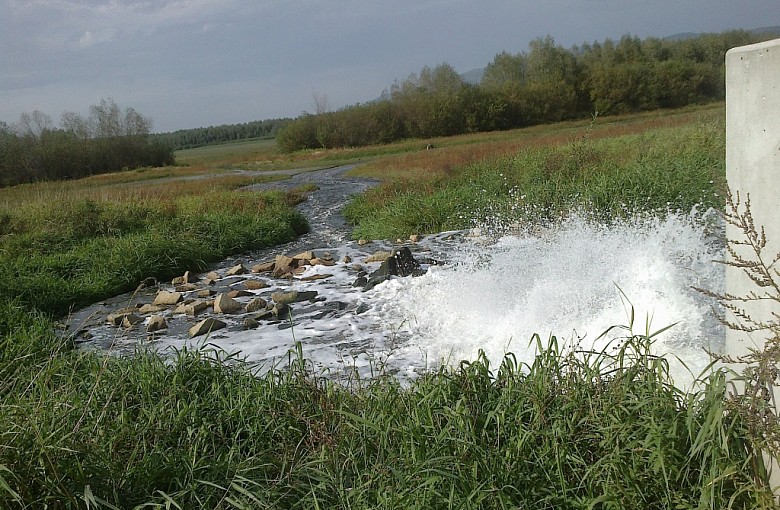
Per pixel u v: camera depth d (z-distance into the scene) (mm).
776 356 2322
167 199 17625
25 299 8164
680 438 2658
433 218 12359
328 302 7562
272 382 4086
